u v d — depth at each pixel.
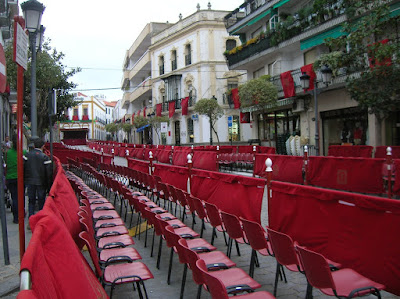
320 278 3.29
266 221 7.77
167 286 4.94
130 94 57.31
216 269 4.09
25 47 5.07
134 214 9.49
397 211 3.44
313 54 21.08
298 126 22.98
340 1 17.56
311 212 4.46
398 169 8.38
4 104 18.20
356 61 13.24
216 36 35.81
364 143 18.09
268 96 20.31
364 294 3.19
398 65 11.70
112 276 3.98
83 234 3.78
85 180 15.52
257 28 26.48
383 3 12.71
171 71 40.41
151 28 44.56
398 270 3.43
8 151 8.01
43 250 2.52
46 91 20.52
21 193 4.89
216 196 6.62
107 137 91.06
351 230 3.91
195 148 20.58
